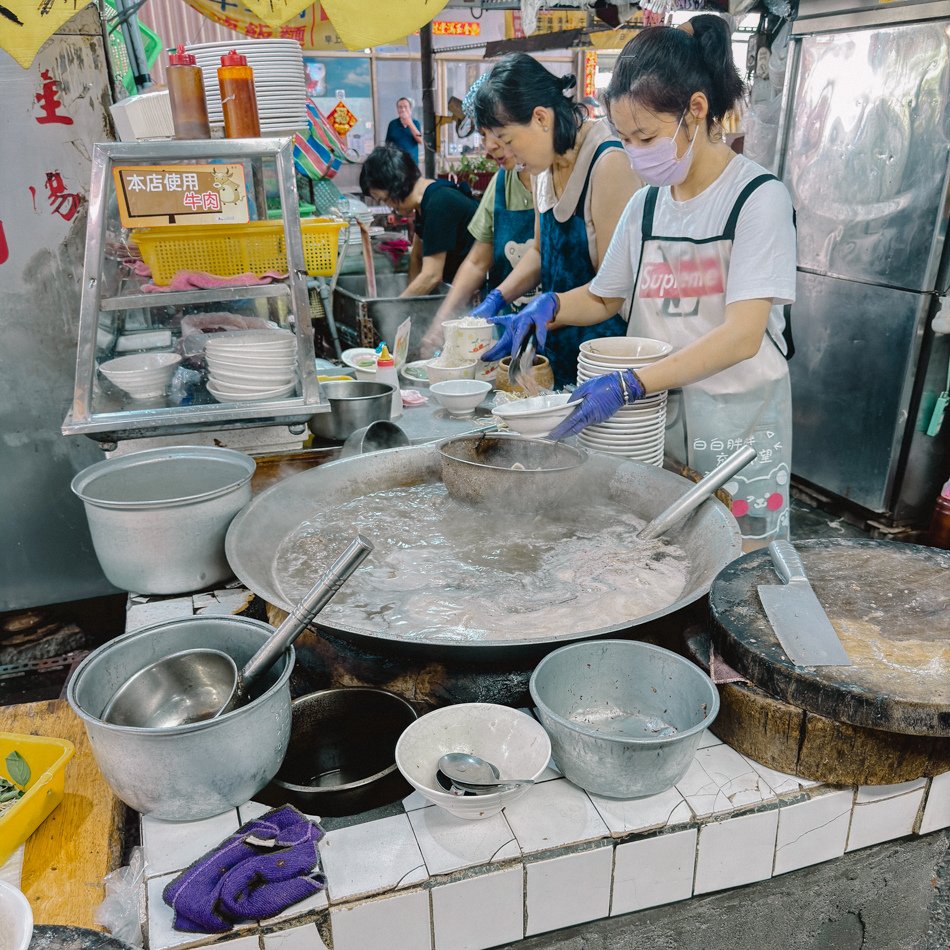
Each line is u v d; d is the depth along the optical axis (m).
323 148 5.16
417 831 1.14
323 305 4.86
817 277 4.45
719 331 1.96
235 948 1.02
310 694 1.37
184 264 2.27
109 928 1.07
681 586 1.58
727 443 2.24
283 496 1.92
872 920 1.40
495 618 1.49
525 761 1.16
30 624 3.40
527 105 2.52
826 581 1.41
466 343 2.85
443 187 4.50
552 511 2.00
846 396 4.38
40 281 2.99
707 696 1.18
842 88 4.08
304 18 5.02
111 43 3.01
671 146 1.93
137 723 1.24
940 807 1.32
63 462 3.26
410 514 2.01
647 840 1.15
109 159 2.09
